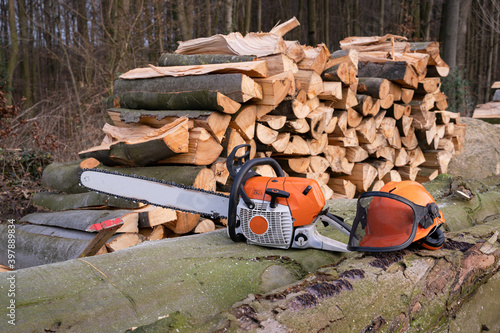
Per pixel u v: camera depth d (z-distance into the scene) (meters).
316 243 2.17
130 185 2.56
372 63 5.21
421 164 6.56
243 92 3.36
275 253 2.18
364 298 1.71
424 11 16.77
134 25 10.02
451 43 13.48
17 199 4.98
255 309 1.50
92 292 1.64
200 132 3.34
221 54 4.36
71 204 3.63
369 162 5.47
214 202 2.40
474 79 23.66
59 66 17.64
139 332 1.37
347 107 4.62
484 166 7.36
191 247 2.24
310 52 4.44
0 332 1.34
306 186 2.16
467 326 2.26
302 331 1.43
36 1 16.81
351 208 3.37
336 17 23.47
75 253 2.89
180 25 11.48
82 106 9.01
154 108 3.88
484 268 2.27
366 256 2.05
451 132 6.84
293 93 3.81
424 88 5.70
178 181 3.23
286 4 21.83
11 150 5.66
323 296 1.63
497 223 2.77
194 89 3.60
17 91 17.42
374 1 23.78
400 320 1.78
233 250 2.21
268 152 4.04
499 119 8.69
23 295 1.54
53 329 1.43
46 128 7.14
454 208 3.21
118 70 9.79
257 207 2.18
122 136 3.87
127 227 3.06
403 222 2.02
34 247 3.17
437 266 2.07
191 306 1.70
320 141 4.56
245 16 15.84
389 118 5.42
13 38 13.12
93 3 10.75
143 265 1.91
